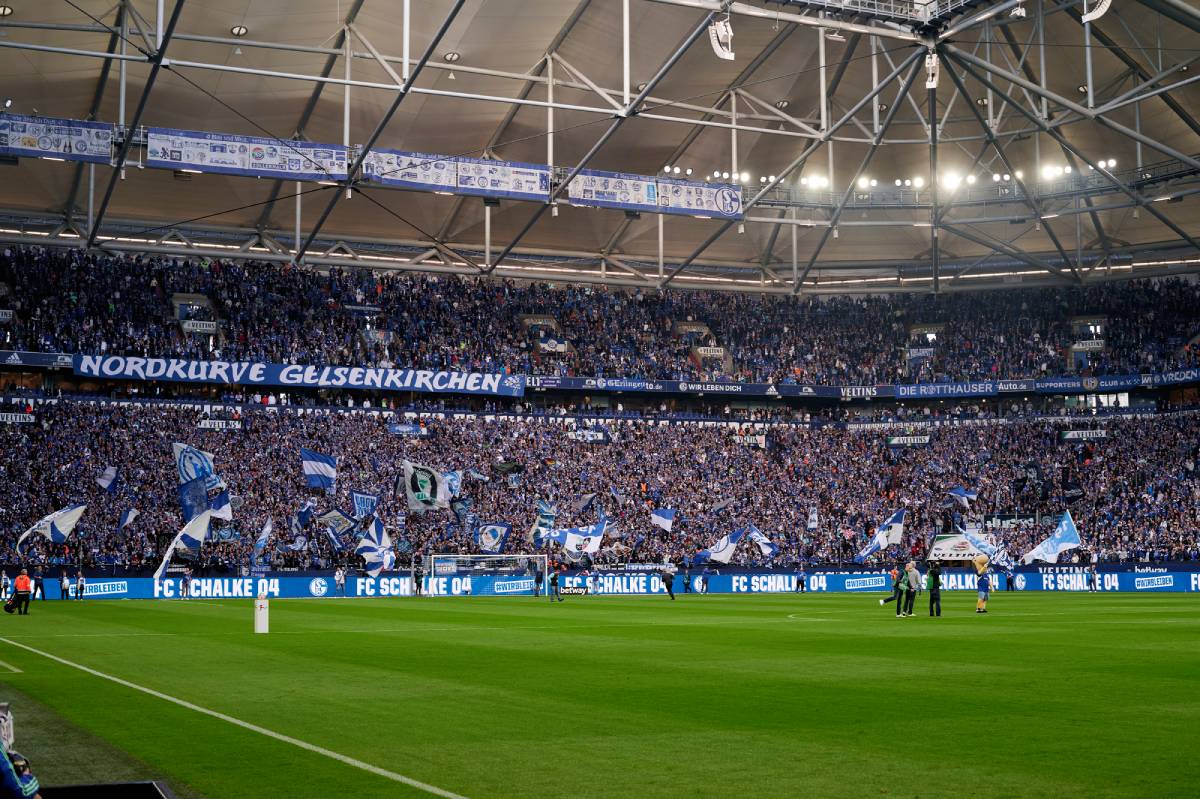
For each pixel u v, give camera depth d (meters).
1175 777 11.23
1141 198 70.88
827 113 61.06
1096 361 82.50
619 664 22.69
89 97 59.34
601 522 63.69
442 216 76.56
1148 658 23.27
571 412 79.75
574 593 64.31
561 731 14.30
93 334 67.81
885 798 10.46
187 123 62.38
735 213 64.31
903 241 87.75
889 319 88.62
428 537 65.69
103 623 36.44
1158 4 49.72
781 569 70.94
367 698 17.52
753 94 68.94
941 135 77.25
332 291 77.06
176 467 63.38
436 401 77.75
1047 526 73.25
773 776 11.47
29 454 62.06
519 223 78.50
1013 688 18.28
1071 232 84.88
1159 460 75.94
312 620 38.09
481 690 18.50
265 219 74.12
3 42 44.44
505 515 68.88
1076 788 10.77
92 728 14.57
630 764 12.14
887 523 66.06
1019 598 55.88
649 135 70.25
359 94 61.78
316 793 10.78
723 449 79.38
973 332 86.62
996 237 85.75
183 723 14.99
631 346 82.94
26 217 70.44
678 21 60.34
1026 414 83.06
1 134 51.44
